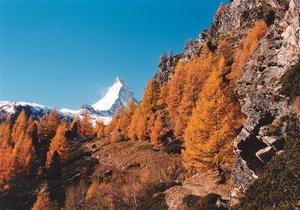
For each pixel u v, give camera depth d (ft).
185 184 151.12
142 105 307.37
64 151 304.91
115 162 266.98
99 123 405.18
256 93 109.70
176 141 244.42
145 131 282.77
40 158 305.32
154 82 319.47
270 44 126.62
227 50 289.94
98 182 236.22
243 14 319.68
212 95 160.15
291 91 95.91
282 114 96.53
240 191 102.06
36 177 285.02
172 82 280.92
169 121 274.77
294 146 82.58
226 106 148.46
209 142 142.41
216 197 116.16
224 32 339.57
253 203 78.95
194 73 250.78
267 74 122.11
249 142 103.71
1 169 280.92
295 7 114.11
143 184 187.21
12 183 278.26
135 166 243.19
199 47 359.66
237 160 106.73
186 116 242.17
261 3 308.81
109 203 187.21
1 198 261.44
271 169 82.07
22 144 301.02
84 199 209.36
